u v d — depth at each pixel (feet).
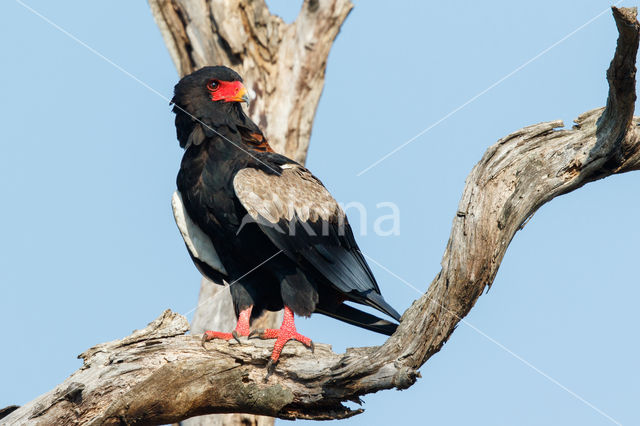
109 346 33.65
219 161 38.83
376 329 39.63
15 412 32.68
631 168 34.86
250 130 41.14
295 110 56.80
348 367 30.86
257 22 56.39
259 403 32.45
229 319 52.08
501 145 32.19
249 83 55.98
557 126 33.32
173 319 34.32
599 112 33.91
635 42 27.84
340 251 39.17
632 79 30.07
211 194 38.60
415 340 29.99
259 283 39.93
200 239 40.60
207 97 40.11
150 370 33.04
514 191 31.65
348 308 40.52
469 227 29.99
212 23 55.83
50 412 32.32
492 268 30.27
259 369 33.45
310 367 32.48
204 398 31.89
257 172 38.22
